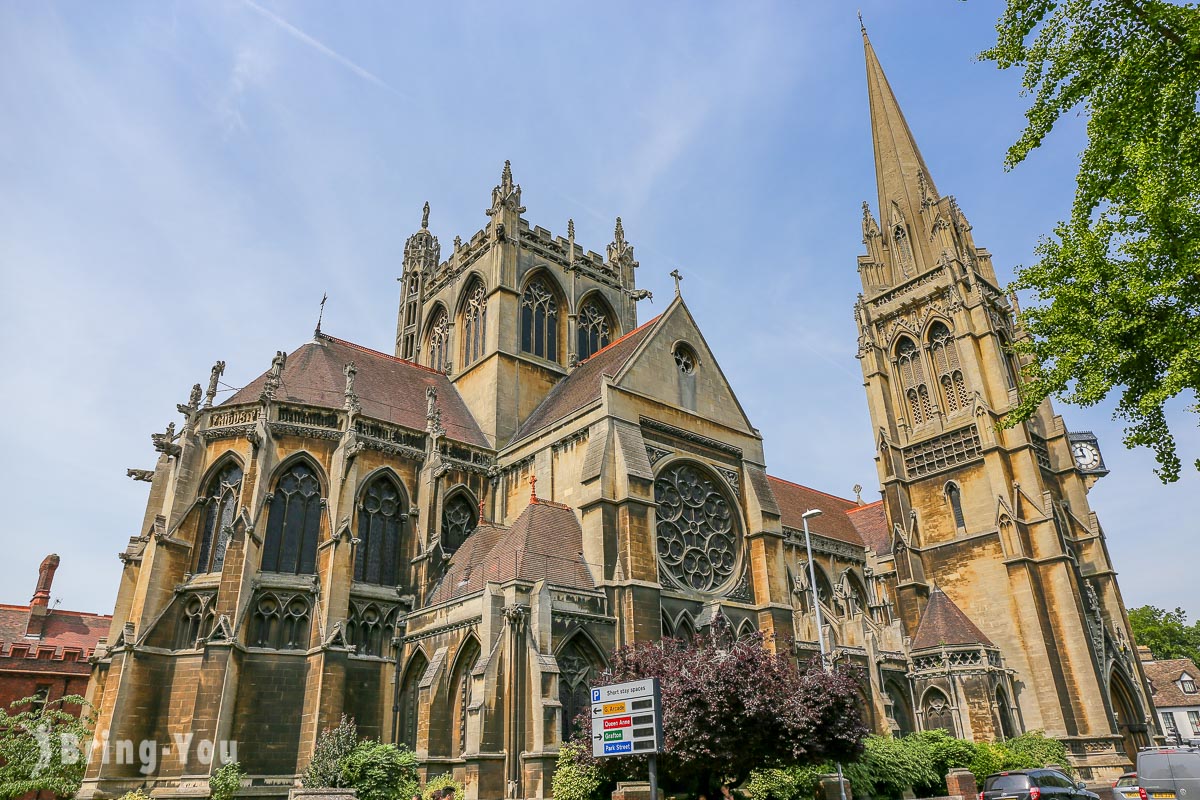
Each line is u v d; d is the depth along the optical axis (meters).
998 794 32.41
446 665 37.84
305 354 52.78
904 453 78.31
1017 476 69.81
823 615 58.31
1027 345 28.73
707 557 47.78
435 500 47.53
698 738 28.16
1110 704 63.06
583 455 46.69
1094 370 26.39
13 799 46.88
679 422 49.62
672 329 53.09
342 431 46.06
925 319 79.88
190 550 42.59
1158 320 25.06
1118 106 24.66
